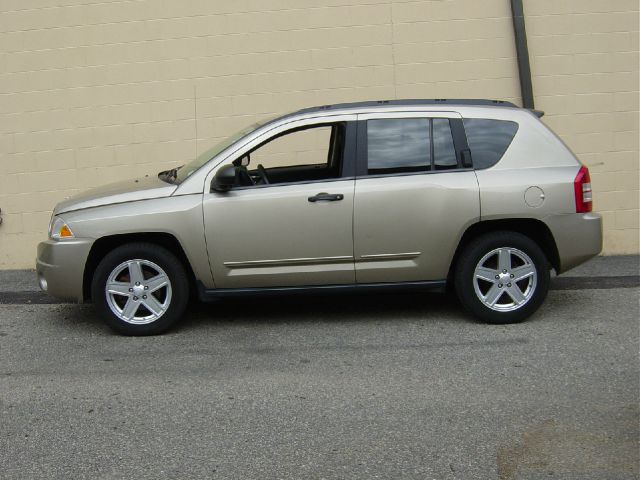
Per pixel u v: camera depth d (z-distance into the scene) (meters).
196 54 9.76
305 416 5.26
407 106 7.09
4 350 6.79
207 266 6.88
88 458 4.74
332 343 6.75
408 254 6.91
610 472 4.46
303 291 6.98
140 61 9.77
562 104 9.77
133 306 6.96
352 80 9.77
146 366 6.29
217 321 7.47
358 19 9.71
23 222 9.96
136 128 9.85
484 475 4.44
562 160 7.04
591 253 7.02
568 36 9.69
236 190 6.87
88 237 6.84
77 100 9.82
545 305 7.76
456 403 5.43
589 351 6.40
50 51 9.77
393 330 7.06
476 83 9.77
